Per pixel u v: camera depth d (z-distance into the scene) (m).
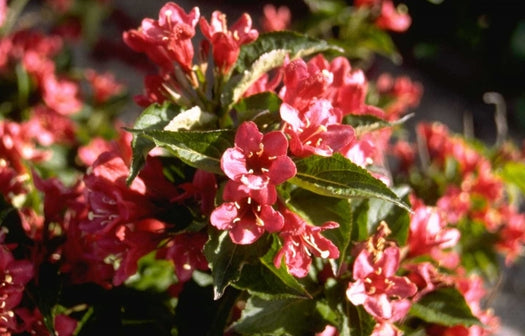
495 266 0.90
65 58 1.11
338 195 0.48
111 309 0.57
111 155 0.52
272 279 0.51
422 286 0.55
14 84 0.95
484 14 1.92
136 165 0.49
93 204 0.53
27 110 0.96
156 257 0.56
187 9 2.31
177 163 0.55
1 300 0.53
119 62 1.84
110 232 0.53
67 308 0.57
